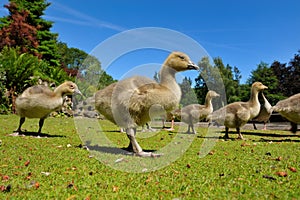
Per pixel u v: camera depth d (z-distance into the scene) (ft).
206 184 1.86
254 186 1.81
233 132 6.36
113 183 1.89
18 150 3.04
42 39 19.97
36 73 12.28
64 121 8.02
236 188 1.77
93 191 1.71
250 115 4.86
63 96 4.34
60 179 1.96
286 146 3.73
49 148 3.23
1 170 2.16
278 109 4.56
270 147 3.62
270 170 2.25
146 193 1.68
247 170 2.26
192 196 1.62
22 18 17.69
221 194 1.65
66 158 2.68
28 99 4.15
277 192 1.68
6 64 10.41
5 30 16.52
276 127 8.70
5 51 11.48
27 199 1.56
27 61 10.99
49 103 4.19
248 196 1.61
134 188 1.78
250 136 5.34
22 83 10.86
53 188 1.75
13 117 8.35
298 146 3.73
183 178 2.02
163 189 1.77
